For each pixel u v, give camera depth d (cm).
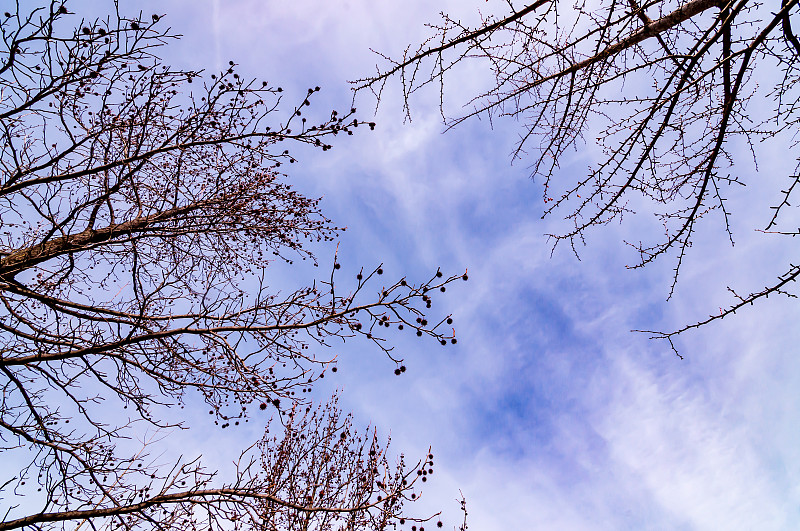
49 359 407
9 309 408
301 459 603
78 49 373
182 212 484
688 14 336
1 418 396
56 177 403
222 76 443
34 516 372
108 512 388
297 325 395
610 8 315
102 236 455
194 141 468
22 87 376
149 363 458
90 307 462
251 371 398
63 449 411
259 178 540
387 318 370
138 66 403
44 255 388
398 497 423
